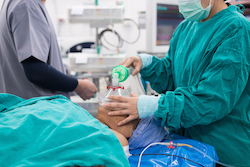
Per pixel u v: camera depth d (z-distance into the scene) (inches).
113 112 32.0
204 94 30.9
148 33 87.8
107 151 23.4
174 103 31.1
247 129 33.8
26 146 22.1
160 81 47.5
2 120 25.2
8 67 47.9
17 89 48.0
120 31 136.2
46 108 27.1
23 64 44.3
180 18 89.6
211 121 31.7
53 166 20.6
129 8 126.0
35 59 44.1
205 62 35.1
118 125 32.6
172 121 31.4
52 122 24.5
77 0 148.4
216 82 30.7
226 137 34.2
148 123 33.5
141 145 32.5
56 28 150.5
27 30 43.5
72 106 29.4
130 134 33.2
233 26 32.5
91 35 153.1
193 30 40.7
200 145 32.2
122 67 36.6
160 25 85.7
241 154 33.7
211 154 30.5
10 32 45.6
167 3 85.2
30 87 48.1
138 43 122.3
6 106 31.1
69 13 74.9
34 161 21.0
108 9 74.6
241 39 31.4
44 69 44.6
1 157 21.0
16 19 43.4
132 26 127.0
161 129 34.8
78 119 27.0
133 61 44.1
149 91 71.9
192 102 31.0
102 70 75.7
